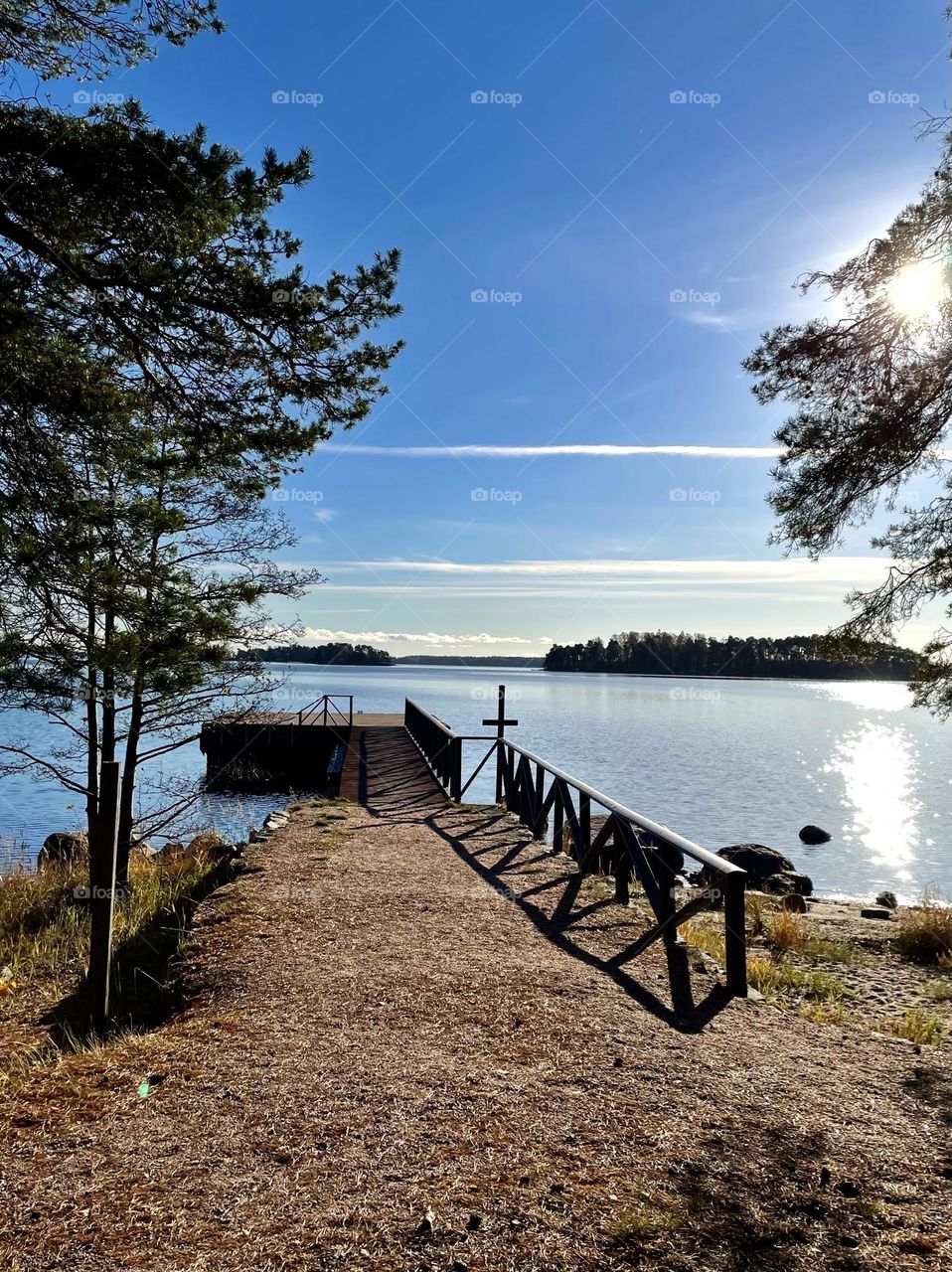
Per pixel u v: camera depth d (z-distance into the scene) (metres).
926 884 17.44
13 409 5.64
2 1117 3.95
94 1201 3.22
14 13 5.68
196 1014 5.42
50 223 5.50
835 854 20.70
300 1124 3.83
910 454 8.04
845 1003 6.96
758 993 5.85
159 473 6.32
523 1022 5.12
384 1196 3.24
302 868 9.50
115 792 5.54
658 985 5.90
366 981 5.87
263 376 6.82
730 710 94.06
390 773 18.77
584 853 9.38
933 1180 3.41
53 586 5.83
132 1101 4.10
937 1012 6.79
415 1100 4.07
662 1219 3.10
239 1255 2.89
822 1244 2.98
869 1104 4.10
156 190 5.55
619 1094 4.14
